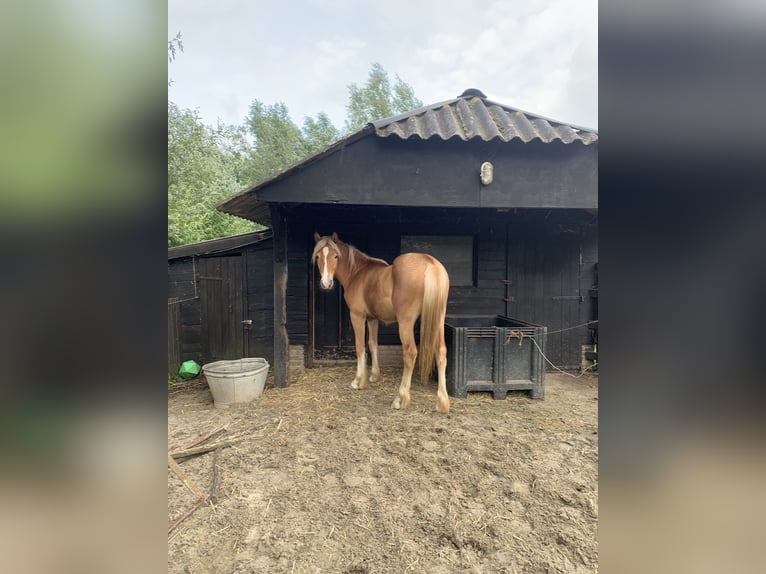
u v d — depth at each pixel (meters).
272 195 3.17
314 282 4.70
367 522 1.89
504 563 1.63
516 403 3.58
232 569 1.60
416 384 4.14
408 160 3.18
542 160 3.23
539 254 4.79
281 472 2.35
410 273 3.31
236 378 3.53
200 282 4.88
